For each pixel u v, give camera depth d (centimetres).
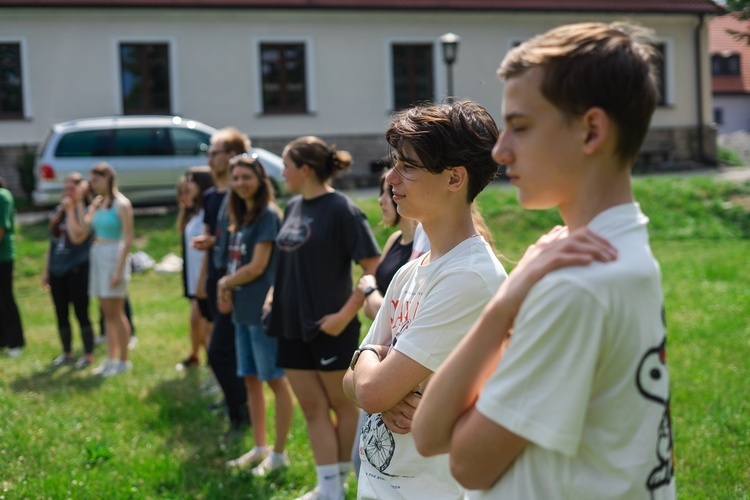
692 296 960
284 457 497
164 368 762
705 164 2634
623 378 139
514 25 2461
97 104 2198
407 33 2386
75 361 808
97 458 498
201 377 721
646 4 2566
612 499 139
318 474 429
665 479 145
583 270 137
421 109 222
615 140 141
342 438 431
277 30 2298
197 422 591
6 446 499
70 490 444
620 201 145
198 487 468
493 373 143
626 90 137
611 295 135
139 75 2236
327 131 2350
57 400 638
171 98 2250
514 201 1691
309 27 2319
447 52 1912
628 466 139
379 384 207
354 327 420
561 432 136
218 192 618
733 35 899
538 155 142
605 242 140
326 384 424
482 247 213
